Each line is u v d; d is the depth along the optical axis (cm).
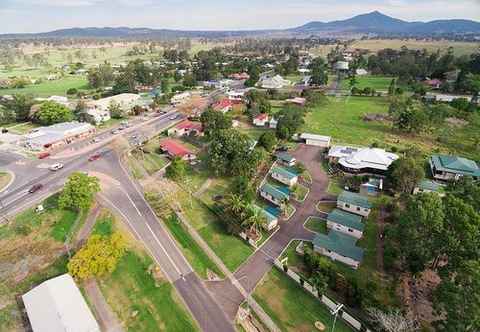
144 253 6088
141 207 7631
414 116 11819
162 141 11888
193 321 4750
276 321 4762
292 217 7325
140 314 4831
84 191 6912
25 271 5659
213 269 5791
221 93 19925
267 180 8912
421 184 7919
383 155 9431
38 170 9494
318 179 9050
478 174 8400
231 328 4653
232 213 7106
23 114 14050
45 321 4328
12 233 6662
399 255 5612
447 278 4294
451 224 4703
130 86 19788
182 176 8869
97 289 5209
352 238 6247
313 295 5209
